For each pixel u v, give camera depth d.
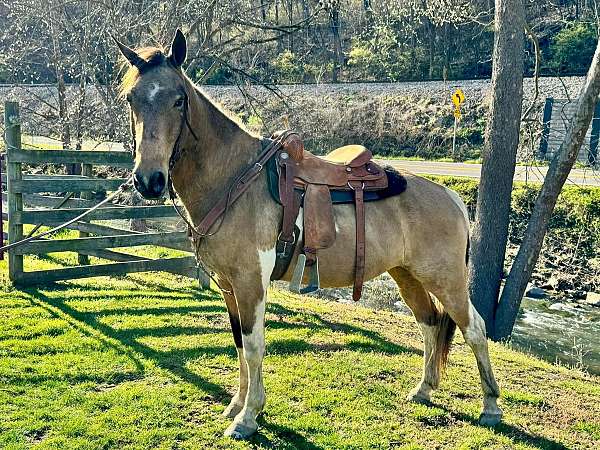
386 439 3.54
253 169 3.33
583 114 7.64
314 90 27.16
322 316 6.52
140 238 6.88
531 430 3.90
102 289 6.80
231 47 13.31
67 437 3.30
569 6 28.27
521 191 14.51
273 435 3.46
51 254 8.75
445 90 27.56
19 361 4.34
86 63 10.87
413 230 3.75
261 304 3.35
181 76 3.13
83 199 8.38
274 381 4.30
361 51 33.12
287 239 3.38
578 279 11.96
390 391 4.29
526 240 8.31
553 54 28.20
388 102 27.52
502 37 8.13
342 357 4.98
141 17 10.22
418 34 32.84
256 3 13.38
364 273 3.64
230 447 3.29
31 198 8.83
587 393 4.89
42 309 5.66
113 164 6.77
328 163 3.66
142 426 3.48
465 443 3.57
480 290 8.49
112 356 4.59
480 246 8.52
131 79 3.04
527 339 8.70
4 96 17.03
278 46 25.23
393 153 25.73
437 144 25.39
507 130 8.27
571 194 13.80
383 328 6.28
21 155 6.14
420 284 4.13
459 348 5.93
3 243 7.92
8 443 3.18
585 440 3.83
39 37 12.91
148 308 6.04
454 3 12.66
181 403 3.82
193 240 3.40
